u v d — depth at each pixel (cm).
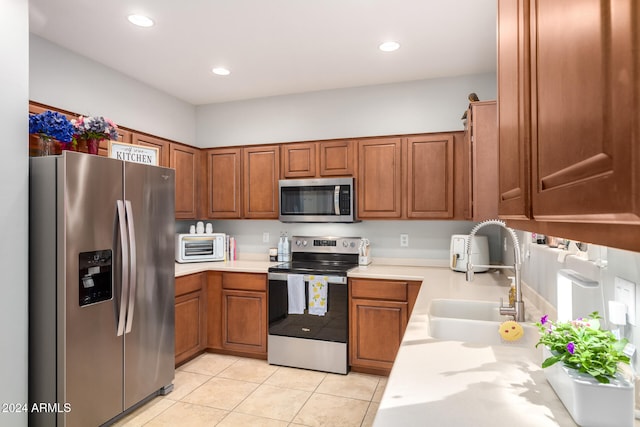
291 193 352
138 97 342
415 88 345
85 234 206
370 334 303
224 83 350
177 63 305
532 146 67
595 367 88
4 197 184
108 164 222
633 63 30
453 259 306
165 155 343
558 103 51
